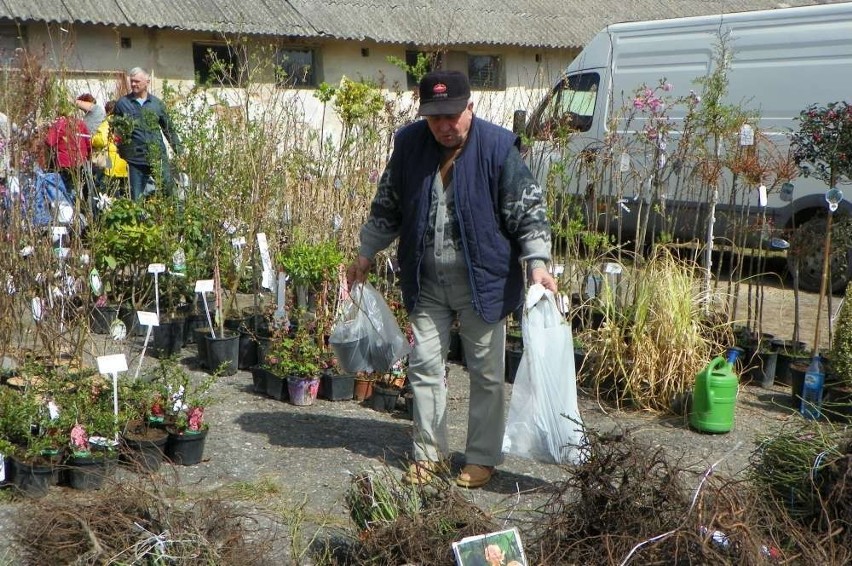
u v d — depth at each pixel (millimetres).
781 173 7254
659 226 10461
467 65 18312
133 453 4250
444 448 4746
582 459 4051
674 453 5301
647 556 3289
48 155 6633
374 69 17391
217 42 15656
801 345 7078
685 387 5961
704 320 6723
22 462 4383
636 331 6109
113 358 4734
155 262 7125
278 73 9836
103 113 9430
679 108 10547
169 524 3299
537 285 4465
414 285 4594
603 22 19828
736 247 8320
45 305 5719
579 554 3445
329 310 6270
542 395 4539
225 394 6086
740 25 10062
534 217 4430
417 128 4551
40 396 4988
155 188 8219
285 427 5500
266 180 7828
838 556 3520
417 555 3359
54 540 3254
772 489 3963
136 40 14836
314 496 4520
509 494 4641
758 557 3201
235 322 7109
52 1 13922
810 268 10055
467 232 4422
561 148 7684
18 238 5789
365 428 5555
